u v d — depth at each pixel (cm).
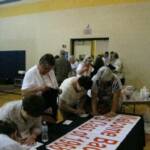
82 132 242
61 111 317
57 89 308
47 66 285
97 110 321
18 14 1060
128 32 797
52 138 223
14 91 883
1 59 1116
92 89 317
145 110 533
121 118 296
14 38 1088
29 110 183
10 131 149
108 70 326
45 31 982
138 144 268
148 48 769
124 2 796
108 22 830
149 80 773
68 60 704
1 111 207
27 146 200
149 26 764
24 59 1055
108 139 224
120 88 331
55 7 946
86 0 869
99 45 867
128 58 801
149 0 758
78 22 892
